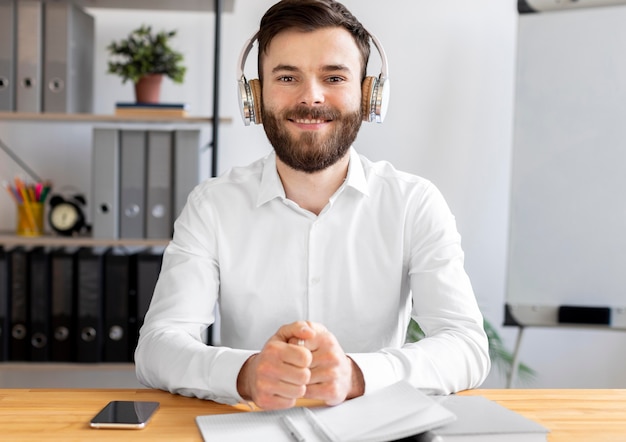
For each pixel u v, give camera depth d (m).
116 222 2.32
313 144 1.19
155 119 2.29
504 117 2.65
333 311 1.33
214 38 2.37
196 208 1.35
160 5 2.45
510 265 2.46
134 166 2.32
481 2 2.63
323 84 1.18
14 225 2.61
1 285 2.30
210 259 1.33
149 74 2.33
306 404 0.93
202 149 2.39
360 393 0.96
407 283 1.39
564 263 2.43
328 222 1.33
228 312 1.36
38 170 2.61
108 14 2.58
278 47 1.17
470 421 0.82
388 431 0.78
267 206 1.34
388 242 1.33
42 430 0.82
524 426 0.80
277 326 1.34
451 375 1.04
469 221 2.68
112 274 2.31
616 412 0.91
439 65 2.65
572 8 2.39
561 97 2.41
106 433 0.82
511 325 2.46
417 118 2.66
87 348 2.31
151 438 0.80
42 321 2.32
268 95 1.20
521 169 2.44
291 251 1.33
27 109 2.29
